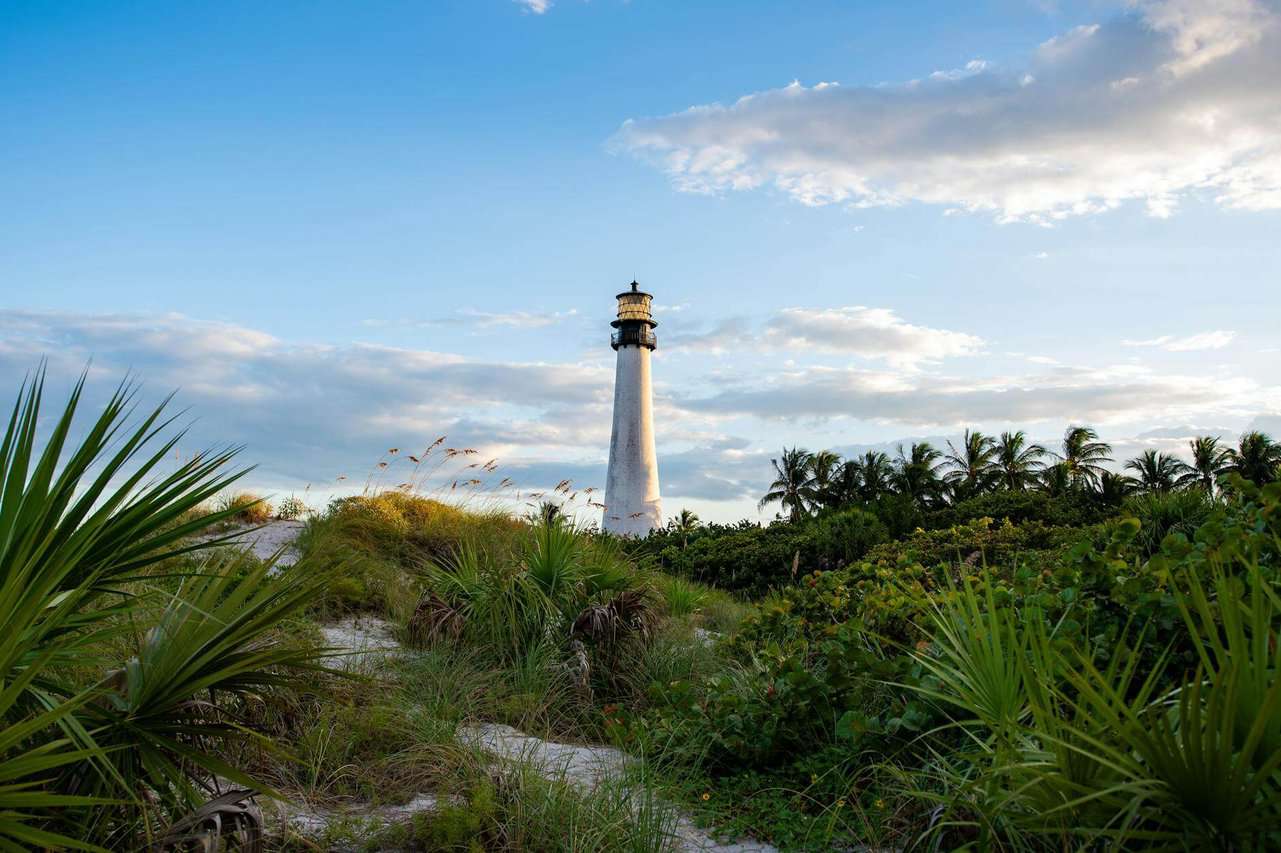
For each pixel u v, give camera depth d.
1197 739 2.66
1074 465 44.38
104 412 3.17
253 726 4.10
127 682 3.26
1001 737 3.50
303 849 3.92
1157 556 4.65
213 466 3.40
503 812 4.40
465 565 9.77
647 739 6.01
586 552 10.12
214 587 3.51
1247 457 44.94
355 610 9.48
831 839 4.49
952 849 3.89
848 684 5.55
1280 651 2.61
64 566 2.72
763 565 17.67
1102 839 3.34
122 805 3.20
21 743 2.97
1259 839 2.67
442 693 6.79
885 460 47.56
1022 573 5.73
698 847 4.55
